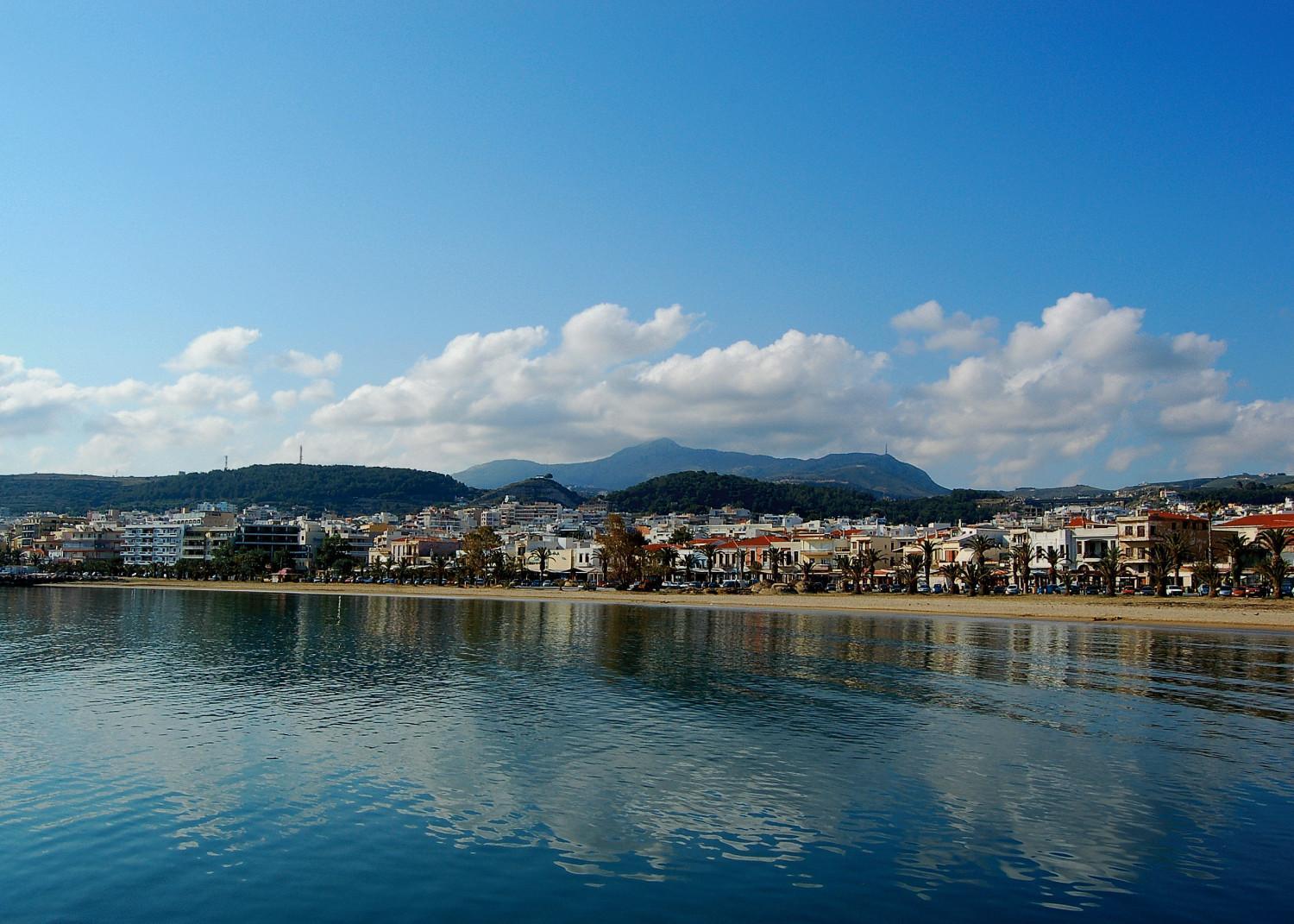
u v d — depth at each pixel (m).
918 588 191.00
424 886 25.86
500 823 30.97
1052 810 32.56
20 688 57.00
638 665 69.75
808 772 37.31
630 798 33.75
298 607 153.25
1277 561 127.06
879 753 40.53
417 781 35.75
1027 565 164.38
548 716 48.59
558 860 27.77
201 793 33.97
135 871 26.73
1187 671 65.69
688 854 28.34
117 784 34.91
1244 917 24.23
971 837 29.92
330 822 30.89
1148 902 25.09
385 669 67.38
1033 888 25.95
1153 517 165.88
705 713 49.47
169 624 111.12
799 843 29.30
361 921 23.78
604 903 24.80
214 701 52.91
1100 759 39.53
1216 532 167.50
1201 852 28.64
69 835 29.50
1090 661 71.94
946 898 25.30
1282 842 29.58
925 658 73.88
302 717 48.00
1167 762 39.12
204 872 26.72
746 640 90.38
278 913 24.17
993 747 41.66
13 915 23.95
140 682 60.16
